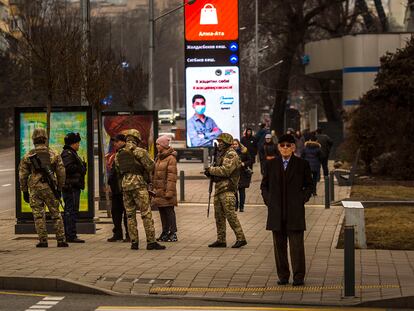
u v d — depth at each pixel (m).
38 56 22.50
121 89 44.53
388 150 42.34
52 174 19.59
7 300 13.72
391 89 41.91
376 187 37.34
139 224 24.97
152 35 44.47
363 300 13.26
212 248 19.38
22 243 20.52
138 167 19.09
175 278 15.15
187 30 43.12
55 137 22.05
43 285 14.67
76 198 20.70
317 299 13.45
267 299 13.44
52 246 19.88
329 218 26.05
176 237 20.86
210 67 43.09
